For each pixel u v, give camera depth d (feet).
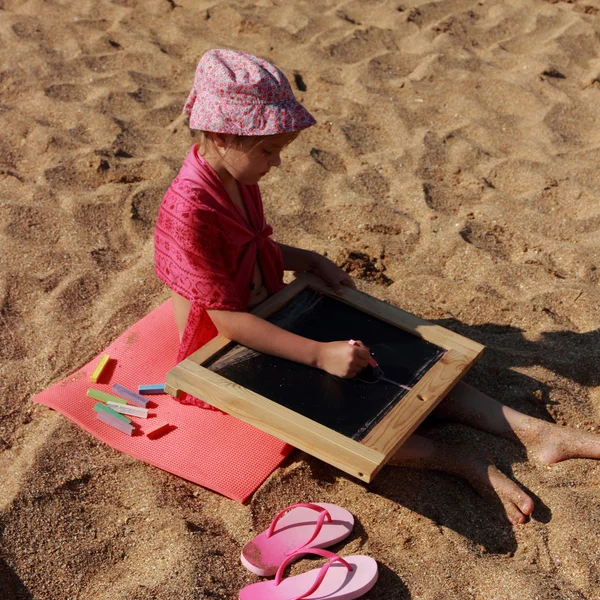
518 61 16.30
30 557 6.98
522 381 8.75
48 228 11.38
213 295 7.48
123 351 9.23
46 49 16.33
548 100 14.90
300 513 7.32
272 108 6.91
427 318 9.91
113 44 16.71
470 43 17.08
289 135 7.10
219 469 7.77
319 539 7.02
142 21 17.71
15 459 8.05
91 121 13.85
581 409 8.55
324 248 11.16
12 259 10.76
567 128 14.15
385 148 13.61
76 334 9.70
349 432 6.77
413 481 7.67
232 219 7.71
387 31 17.47
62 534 7.22
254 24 17.40
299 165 12.93
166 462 7.86
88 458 7.98
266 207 11.96
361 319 8.20
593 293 10.17
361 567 6.68
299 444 6.77
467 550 6.97
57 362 9.31
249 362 7.45
